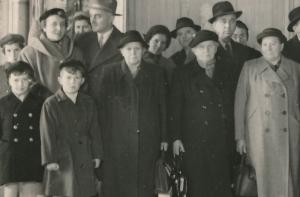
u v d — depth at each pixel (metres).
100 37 5.06
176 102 4.69
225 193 4.73
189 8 5.65
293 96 4.62
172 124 4.69
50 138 4.38
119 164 4.66
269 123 4.59
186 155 4.69
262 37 4.64
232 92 4.81
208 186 4.69
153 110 4.68
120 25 5.62
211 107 4.66
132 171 4.64
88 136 4.55
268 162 4.61
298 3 5.47
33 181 4.50
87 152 4.50
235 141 4.83
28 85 4.53
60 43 4.88
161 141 4.73
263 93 4.61
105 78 4.70
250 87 4.68
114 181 4.66
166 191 4.67
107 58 4.98
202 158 4.68
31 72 4.54
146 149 4.64
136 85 4.66
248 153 4.71
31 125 4.50
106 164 4.67
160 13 5.66
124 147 4.64
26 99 4.53
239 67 4.95
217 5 5.00
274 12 5.54
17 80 4.48
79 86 4.59
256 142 4.64
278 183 4.60
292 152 4.63
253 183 4.68
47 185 4.40
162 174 4.68
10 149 4.45
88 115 4.53
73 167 4.40
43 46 4.82
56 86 4.80
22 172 4.45
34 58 4.84
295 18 4.89
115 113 4.66
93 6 5.05
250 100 4.69
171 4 5.66
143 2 5.66
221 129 4.68
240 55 5.02
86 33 5.15
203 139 4.65
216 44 4.68
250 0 5.58
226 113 4.73
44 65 4.82
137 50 4.61
